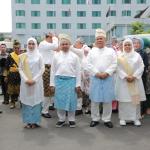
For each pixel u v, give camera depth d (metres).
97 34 4.18
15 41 5.61
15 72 5.42
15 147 3.40
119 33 20.62
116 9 33.69
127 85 4.21
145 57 4.55
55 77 4.19
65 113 4.30
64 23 34.41
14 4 34.03
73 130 4.04
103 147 3.38
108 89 4.13
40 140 3.64
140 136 3.76
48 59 4.77
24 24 34.19
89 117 4.74
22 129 4.11
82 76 4.93
